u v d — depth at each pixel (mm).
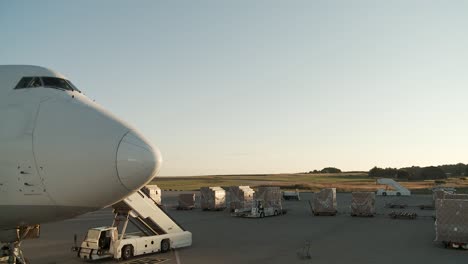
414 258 25281
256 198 57219
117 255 24578
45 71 15156
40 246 30531
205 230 39812
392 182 114375
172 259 25125
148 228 28703
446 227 29125
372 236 35250
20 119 13367
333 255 26297
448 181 184750
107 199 14055
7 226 13852
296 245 30375
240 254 26750
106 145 13734
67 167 13195
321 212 55281
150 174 14328
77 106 14391
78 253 25062
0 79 14297
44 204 13172
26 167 12938
